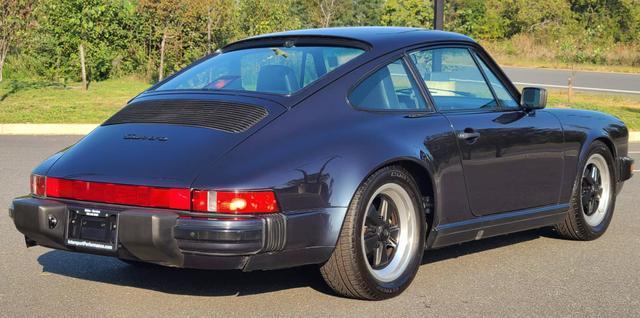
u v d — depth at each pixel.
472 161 5.23
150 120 4.73
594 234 6.56
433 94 5.26
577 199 6.31
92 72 23.11
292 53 5.16
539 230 6.99
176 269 5.52
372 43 5.11
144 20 23.61
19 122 14.72
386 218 4.80
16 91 19.38
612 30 55.25
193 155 4.28
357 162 4.46
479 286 5.21
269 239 4.11
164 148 4.40
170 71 23.94
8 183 9.06
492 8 54.00
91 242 4.31
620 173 6.82
